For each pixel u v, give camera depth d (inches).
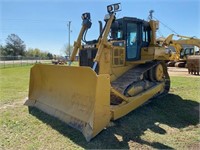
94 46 246.4
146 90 271.6
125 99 229.1
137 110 257.0
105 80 185.2
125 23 272.2
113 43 259.8
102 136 184.7
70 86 213.3
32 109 254.8
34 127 203.2
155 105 281.4
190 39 409.1
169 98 319.6
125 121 221.1
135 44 290.0
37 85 272.4
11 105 280.1
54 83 238.1
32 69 269.7
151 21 309.4
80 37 267.3
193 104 295.4
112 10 237.9
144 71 272.5
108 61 236.5
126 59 275.4
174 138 187.8
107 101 188.1
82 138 179.6
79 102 203.2
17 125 208.2
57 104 229.3
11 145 169.3
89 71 183.8
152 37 311.3
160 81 319.0
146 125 215.8
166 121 229.5
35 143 172.6
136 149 166.6
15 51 3161.9
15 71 847.7
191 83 462.0
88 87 191.3
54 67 223.9
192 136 192.4
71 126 199.3
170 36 367.6
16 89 405.4
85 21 266.4
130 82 248.2
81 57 259.8
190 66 701.3
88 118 187.2
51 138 180.9
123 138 184.2
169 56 350.0
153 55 298.2
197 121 232.4
